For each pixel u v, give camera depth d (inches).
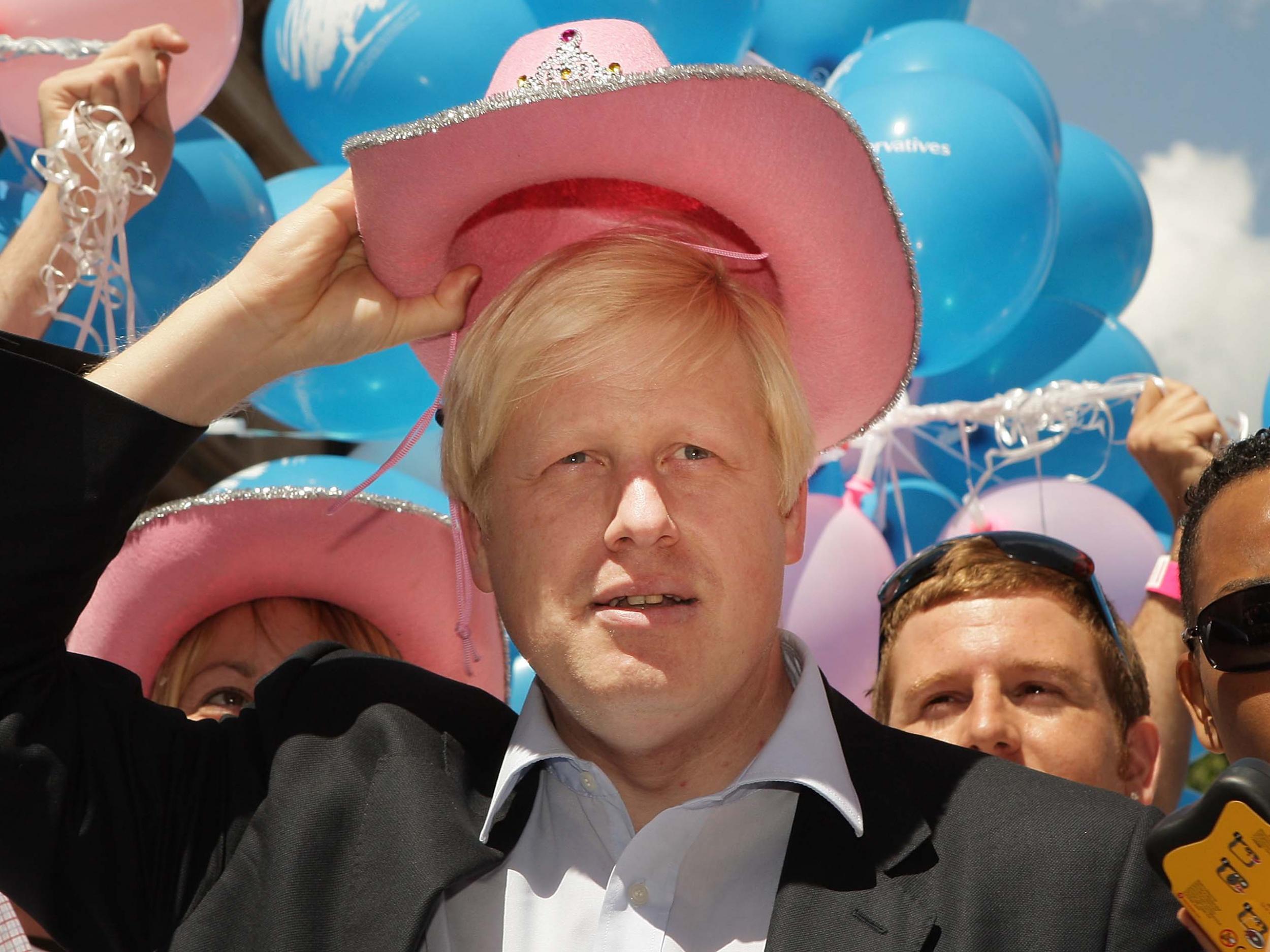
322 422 114.0
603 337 54.6
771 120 54.9
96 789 57.7
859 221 59.2
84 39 96.7
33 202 104.3
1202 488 60.1
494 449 56.7
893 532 130.2
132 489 57.6
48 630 57.3
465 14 104.0
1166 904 48.3
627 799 56.6
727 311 56.9
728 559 52.9
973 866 50.4
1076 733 79.1
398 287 62.2
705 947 51.4
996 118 111.5
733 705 55.8
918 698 82.4
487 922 54.1
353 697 62.5
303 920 53.9
